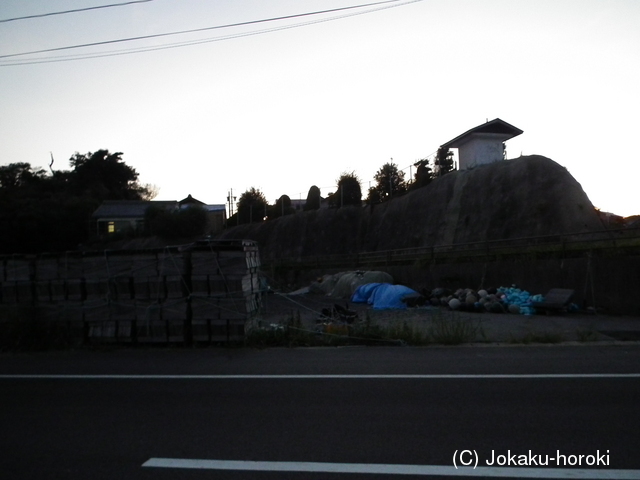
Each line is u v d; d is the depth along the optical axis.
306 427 5.94
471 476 4.65
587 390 7.32
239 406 6.82
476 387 7.55
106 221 53.47
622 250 17.94
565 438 5.48
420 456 5.07
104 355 10.89
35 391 7.84
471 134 33.06
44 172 65.19
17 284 12.24
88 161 67.81
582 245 20.33
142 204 56.84
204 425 6.08
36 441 5.64
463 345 11.55
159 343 11.77
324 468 4.82
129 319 11.88
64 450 5.36
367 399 7.02
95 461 5.06
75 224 51.91
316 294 29.47
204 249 11.78
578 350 10.73
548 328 14.06
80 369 9.45
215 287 11.69
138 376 8.74
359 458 5.04
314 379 8.23
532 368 8.81
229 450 5.29
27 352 11.39
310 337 11.74
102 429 6.00
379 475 4.67
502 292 19.78
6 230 48.31
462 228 30.06
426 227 33.00
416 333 11.93
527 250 21.77
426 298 21.62
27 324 11.73
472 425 5.91
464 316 17.19
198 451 5.27
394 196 39.00
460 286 24.11
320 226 42.44
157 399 7.25
